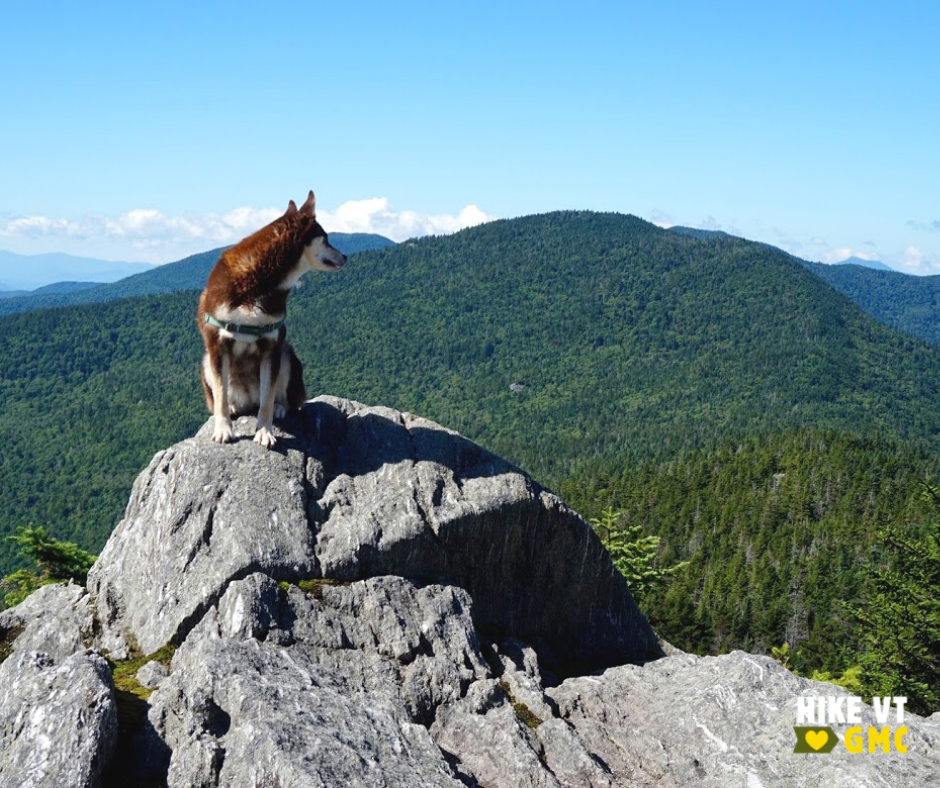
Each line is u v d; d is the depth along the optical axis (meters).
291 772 1.64
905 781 1.82
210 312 2.61
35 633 2.43
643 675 2.42
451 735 2.09
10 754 1.76
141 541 2.53
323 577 2.40
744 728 2.08
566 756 2.02
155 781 1.81
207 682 1.87
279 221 2.64
